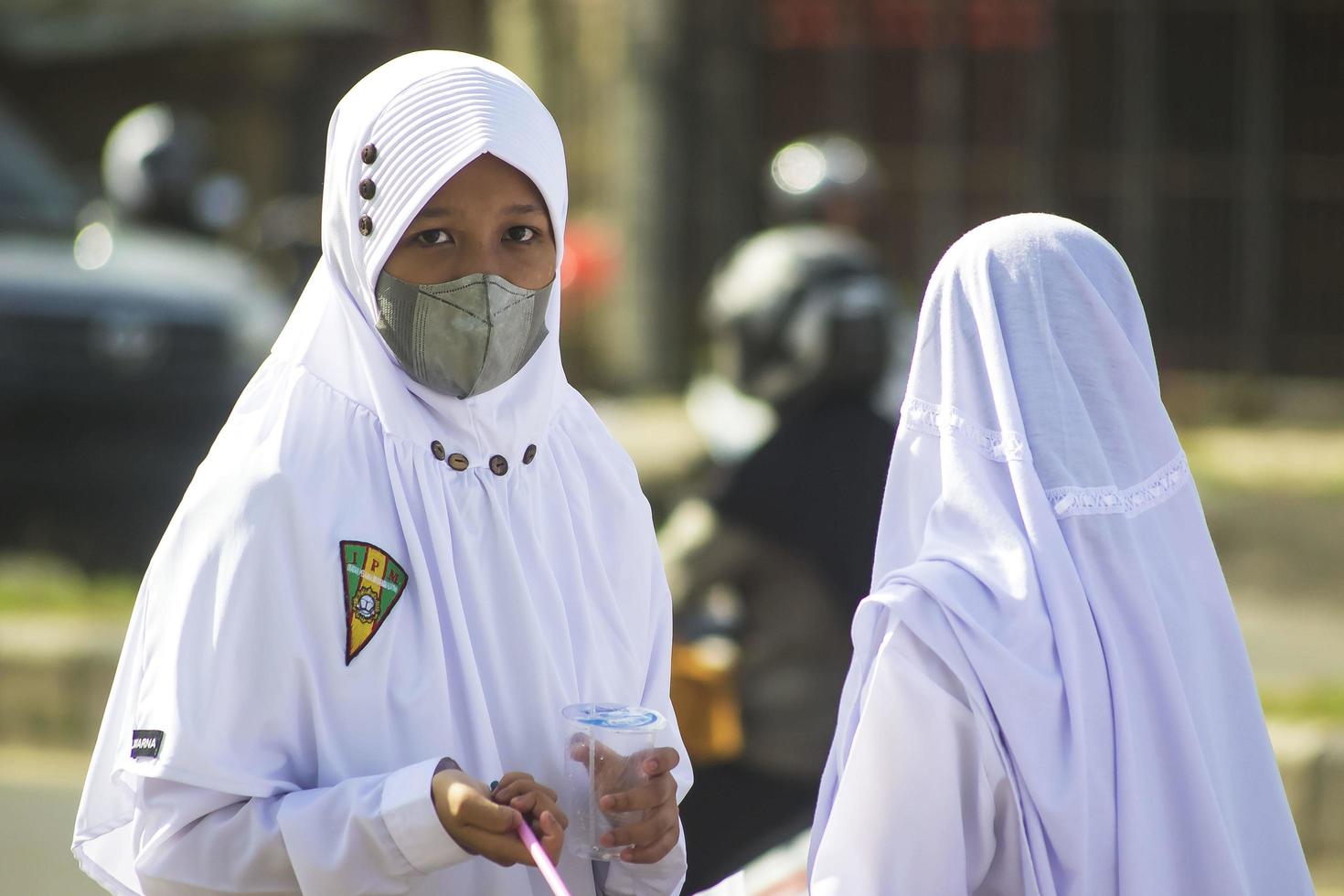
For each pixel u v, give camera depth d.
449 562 6.62
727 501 12.34
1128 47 33.16
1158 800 6.43
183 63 38.38
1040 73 33.28
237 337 23.31
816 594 12.20
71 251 23.55
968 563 6.48
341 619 6.44
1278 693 17.12
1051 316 6.79
